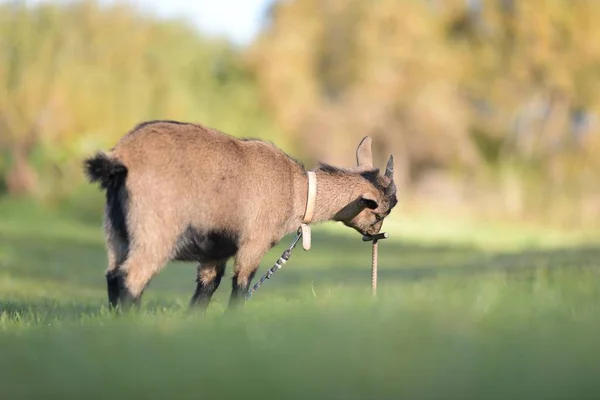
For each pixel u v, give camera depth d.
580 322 6.41
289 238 36.72
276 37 59.00
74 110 42.66
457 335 5.79
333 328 6.19
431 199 60.56
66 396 4.62
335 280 20.95
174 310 11.84
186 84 46.91
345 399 4.21
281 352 5.45
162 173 10.19
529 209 61.03
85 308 13.88
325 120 57.72
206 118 48.09
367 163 12.29
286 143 54.88
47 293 19.00
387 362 4.95
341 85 61.09
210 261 10.74
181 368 5.11
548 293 8.98
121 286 10.07
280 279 22.98
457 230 50.75
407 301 7.81
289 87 56.31
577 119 64.50
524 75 63.06
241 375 4.79
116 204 10.16
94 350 6.09
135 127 10.39
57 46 43.47
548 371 4.66
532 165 62.97
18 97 41.97
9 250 28.84
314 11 60.56
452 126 60.56
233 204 10.66
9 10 43.03
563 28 62.94
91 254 29.66
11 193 40.91
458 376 4.55
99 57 44.34
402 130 60.72
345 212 11.76
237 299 10.93
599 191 61.62
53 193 41.16
